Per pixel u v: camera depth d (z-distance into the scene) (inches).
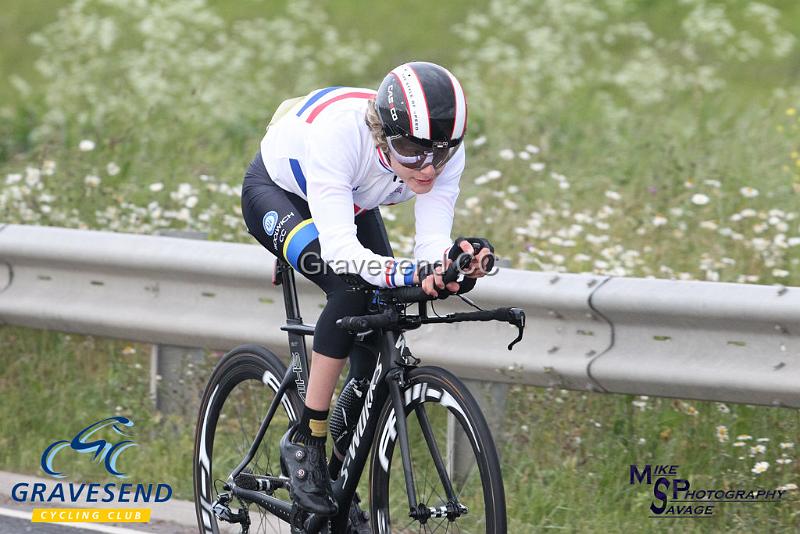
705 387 588.1
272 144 522.3
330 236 473.1
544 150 1141.1
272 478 540.7
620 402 664.4
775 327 567.5
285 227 506.3
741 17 1833.2
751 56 1692.9
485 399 679.1
